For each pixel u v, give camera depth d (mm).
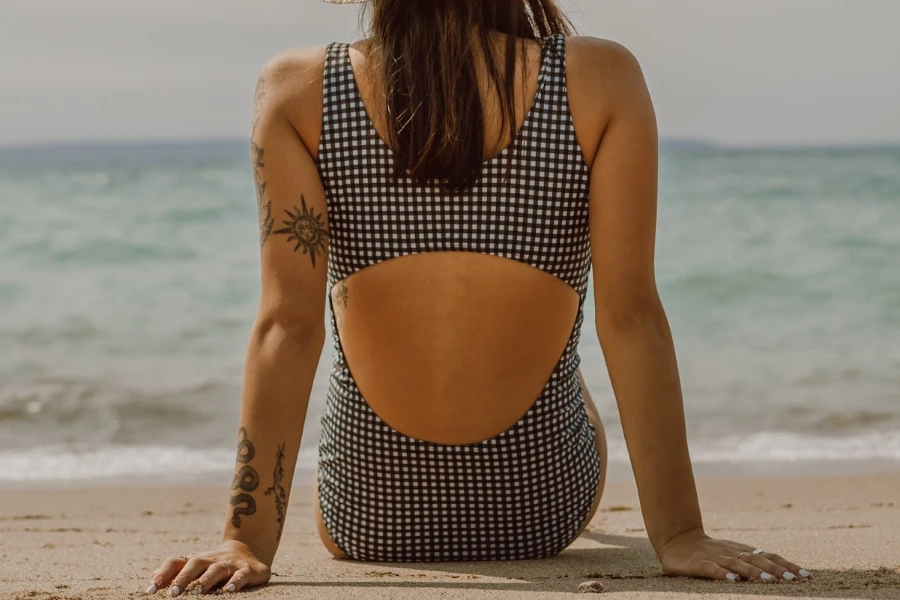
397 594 1669
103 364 7586
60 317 9594
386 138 1792
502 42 1762
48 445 5336
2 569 2289
